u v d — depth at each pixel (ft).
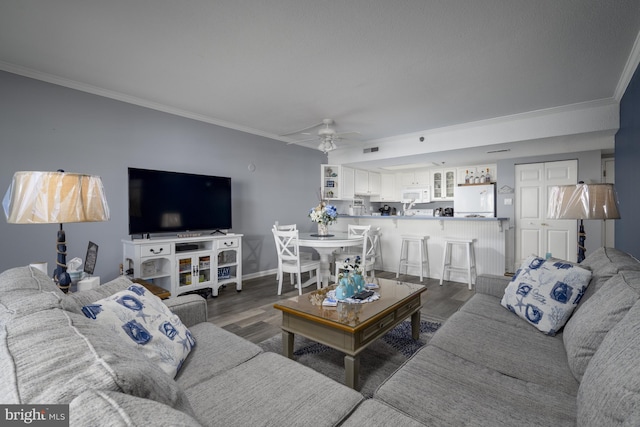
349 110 12.57
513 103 11.64
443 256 14.89
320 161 20.13
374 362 6.97
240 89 10.50
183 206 12.47
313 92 10.75
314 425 3.17
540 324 5.60
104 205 5.17
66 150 9.98
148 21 6.75
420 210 24.30
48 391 1.45
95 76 9.55
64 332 2.02
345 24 6.84
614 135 12.28
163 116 12.41
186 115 13.03
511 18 6.57
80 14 6.49
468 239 14.43
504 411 3.46
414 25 6.86
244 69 9.04
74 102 10.14
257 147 16.22
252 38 7.42
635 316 3.04
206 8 6.29
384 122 14.20
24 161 9.23
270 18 6.62
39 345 1.82
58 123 9.83
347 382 5.63
